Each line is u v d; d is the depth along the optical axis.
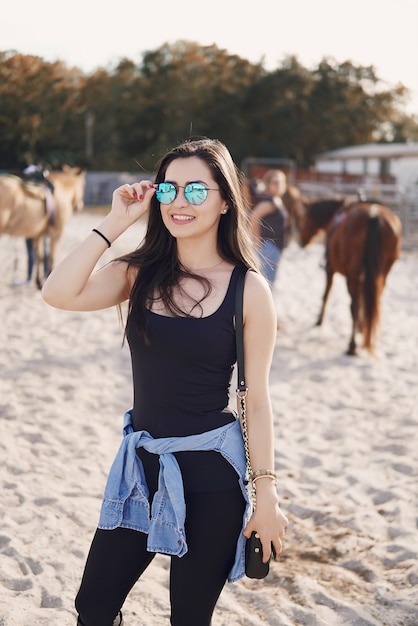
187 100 38.69
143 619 2.52
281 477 3.87
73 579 2.76
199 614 1.72
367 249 6.27
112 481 1.75
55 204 9.38
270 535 1.70
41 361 6.09
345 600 2.70
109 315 8.06
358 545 3.12
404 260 14.64
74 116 35.81
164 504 1.69
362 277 6.38
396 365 6.34
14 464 3.88
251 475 1.73
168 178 1.79
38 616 2.49
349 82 39.25
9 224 8.90
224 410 1.76
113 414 4.88
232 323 1.73
